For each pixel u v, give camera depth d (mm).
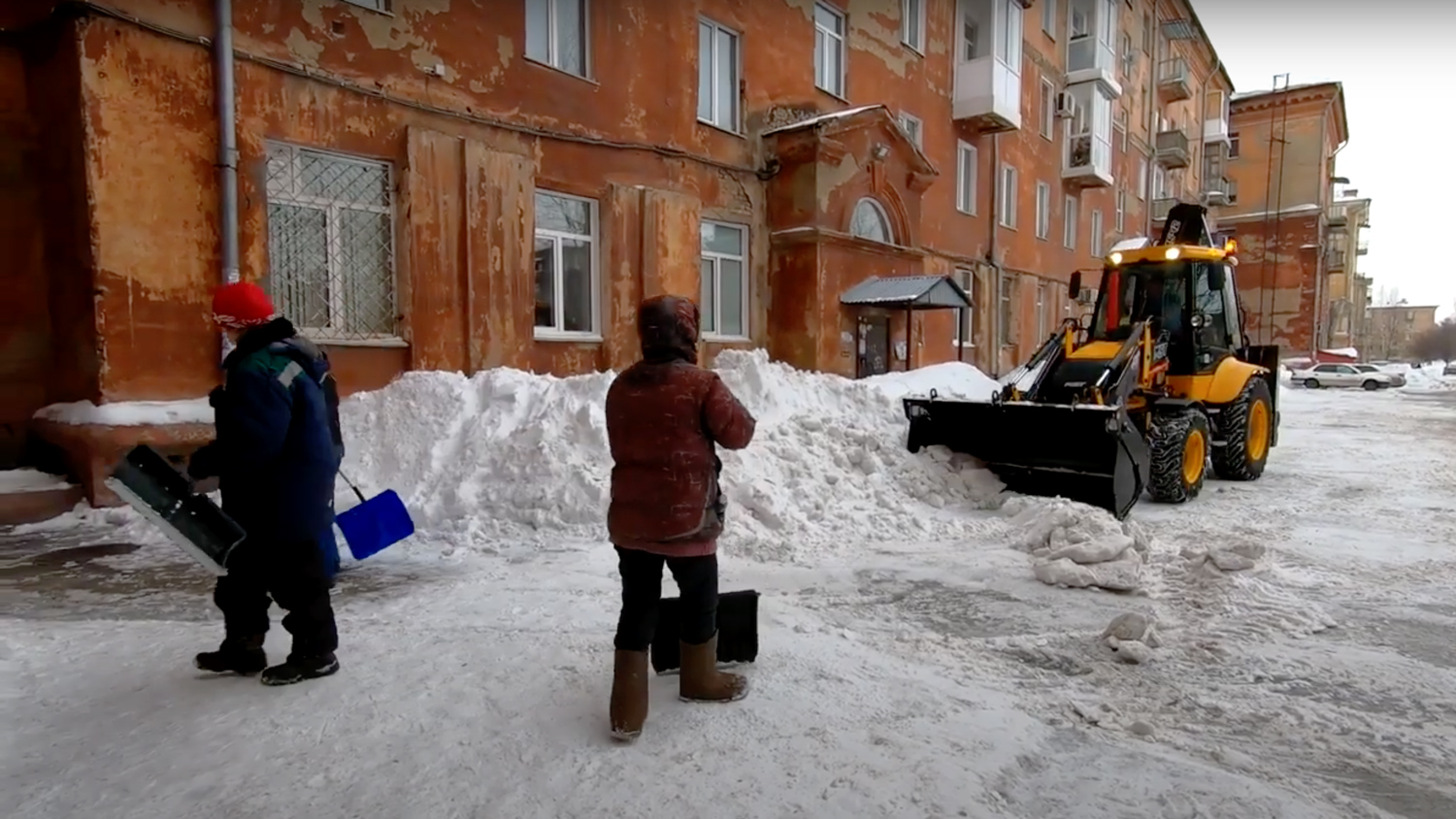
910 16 18281
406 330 9148
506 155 10031
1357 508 8203
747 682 3293
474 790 2551
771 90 14297
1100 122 26156
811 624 4297
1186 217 10281
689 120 12727
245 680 3344
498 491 6539
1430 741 3193
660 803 2498
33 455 7523
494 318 9938
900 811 2490
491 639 3838
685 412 2924
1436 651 4184
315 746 2801
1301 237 44625
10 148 7246
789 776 2664
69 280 7188
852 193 14547
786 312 14156
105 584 5031
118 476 3090
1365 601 5039
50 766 2686
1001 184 22062
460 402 7430
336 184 8688
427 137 9219
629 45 11719
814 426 8078
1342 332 64688
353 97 8656
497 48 10039
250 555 3279
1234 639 4305
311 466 3189
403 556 5660
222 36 7531
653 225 12039
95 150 6883
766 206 14258
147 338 7207
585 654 3646
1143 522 7473
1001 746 2926
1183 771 2822
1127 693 3604
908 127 18203
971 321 20891
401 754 2756
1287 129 44844
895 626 4438
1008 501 7352
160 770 2648
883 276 15500
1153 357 9031
